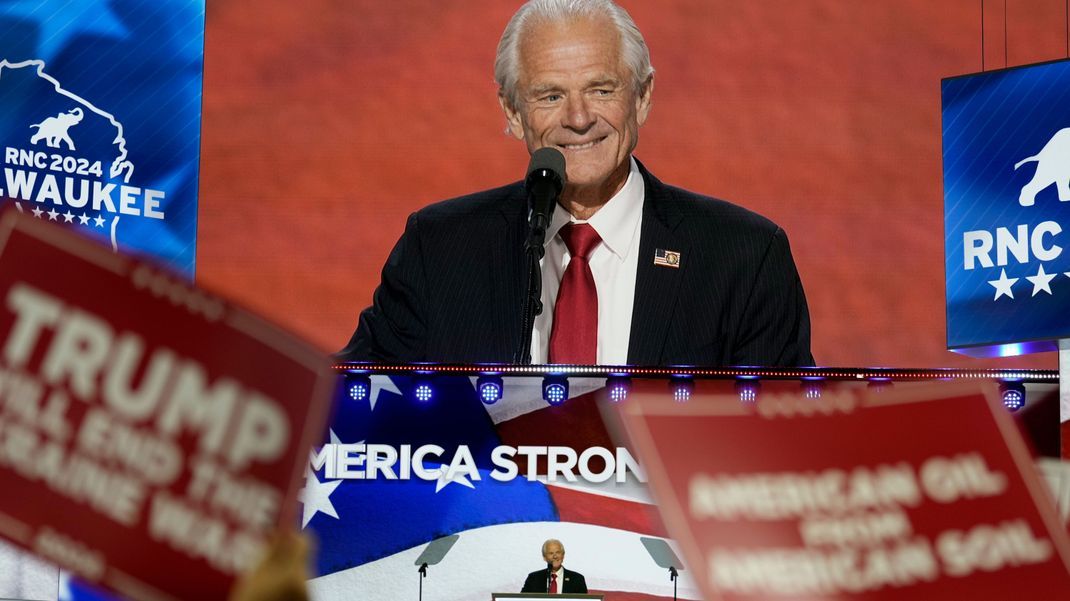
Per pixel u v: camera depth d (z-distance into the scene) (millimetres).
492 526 7695
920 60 22250
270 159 22125
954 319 9680
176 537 3057
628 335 11156
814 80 22203
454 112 22266
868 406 4637
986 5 22250
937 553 4656
